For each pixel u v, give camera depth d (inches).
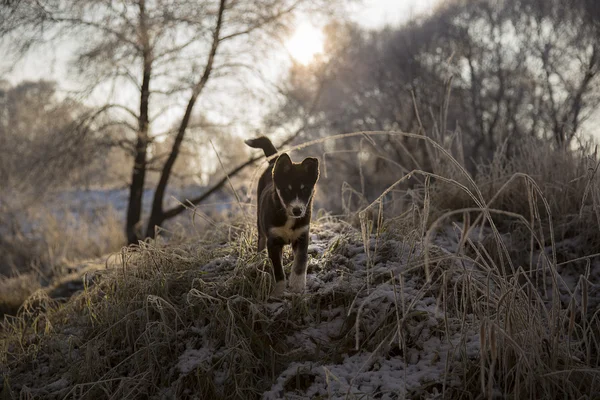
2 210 597.9
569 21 752.3
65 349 173.9
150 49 474.9
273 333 150.6
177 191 752.3
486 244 189.6
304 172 151.9
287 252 187.2
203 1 482.9
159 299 156.6
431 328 142.5
